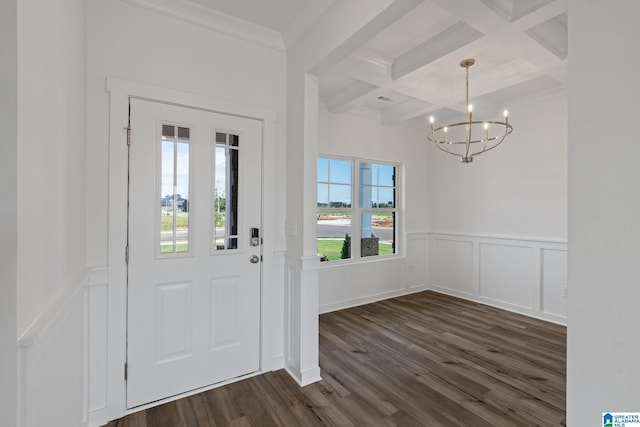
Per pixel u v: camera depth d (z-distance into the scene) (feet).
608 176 2.08
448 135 15.19
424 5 6.97
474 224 14.06
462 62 9.23
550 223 11.58
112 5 5.97
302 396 6.70
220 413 6.09
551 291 11.51
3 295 2.55
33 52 3.05
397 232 15.30
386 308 13.05
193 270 6.79
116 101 5.95
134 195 6.16
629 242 1.99
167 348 6.50
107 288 5.89
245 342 7.45
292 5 6.75
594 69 2.15
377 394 6.79
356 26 5.75
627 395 2.01
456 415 6.10
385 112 13.91
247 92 7.47
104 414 5.82
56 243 3.80
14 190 2.63
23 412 2.65
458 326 10.99
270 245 7.77
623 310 2.02
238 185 7.36
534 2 5.98
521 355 8.71
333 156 13.06
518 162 12.52
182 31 6.66
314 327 7.43
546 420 5.96
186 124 6.70
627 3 2.00
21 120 2.75
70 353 4.40
